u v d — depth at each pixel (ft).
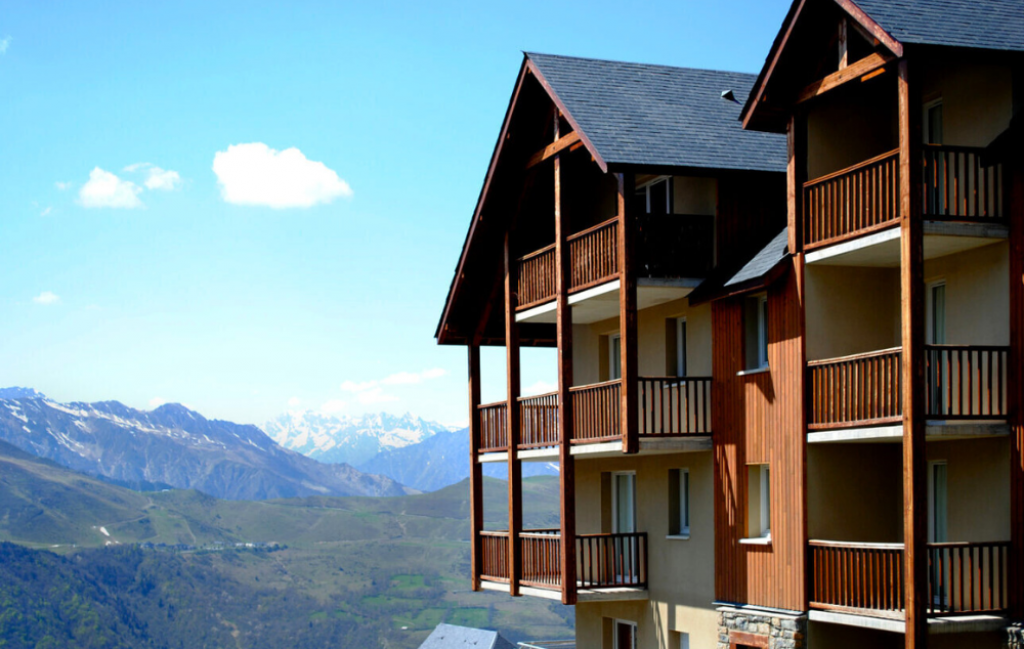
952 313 62.39
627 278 74.02
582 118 76.54
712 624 74.59
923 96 65.26
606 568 82.02
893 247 61.72
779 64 66.28
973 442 60.75
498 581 88.22
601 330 91.04
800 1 64.23
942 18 60.08
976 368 60.59
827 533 65.72
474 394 94.84
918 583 56.13
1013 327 58.13
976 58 57.77
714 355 75.00
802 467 65.57
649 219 76.02
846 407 62.95
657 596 81.05
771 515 68.23
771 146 78.48
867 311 67.36
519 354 88.02
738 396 72.28
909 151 57.57
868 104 69.51
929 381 57.82
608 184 88.22
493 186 88.07
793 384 66.59
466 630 195.42
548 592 81.71
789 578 66.28
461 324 95.55
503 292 93.40
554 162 84.02
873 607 60.80
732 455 72.64
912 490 56.54
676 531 80.18
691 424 78.13
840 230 63.87
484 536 91.30
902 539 66.80
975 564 59.98
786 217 78.69
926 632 55.93
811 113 67.67
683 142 76.23
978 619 56.65
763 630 67.72
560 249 81.35
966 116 62.18
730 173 74.54
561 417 80.18
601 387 77.25
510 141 85.97
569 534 79.20
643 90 82.64
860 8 60.03
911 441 56.70
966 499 61.11
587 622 90.89
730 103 84.53
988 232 58.59
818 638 65.26
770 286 68.74
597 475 90.53
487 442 92.58
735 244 76.54
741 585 71.00
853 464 66.74
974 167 59.26
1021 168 58.18
